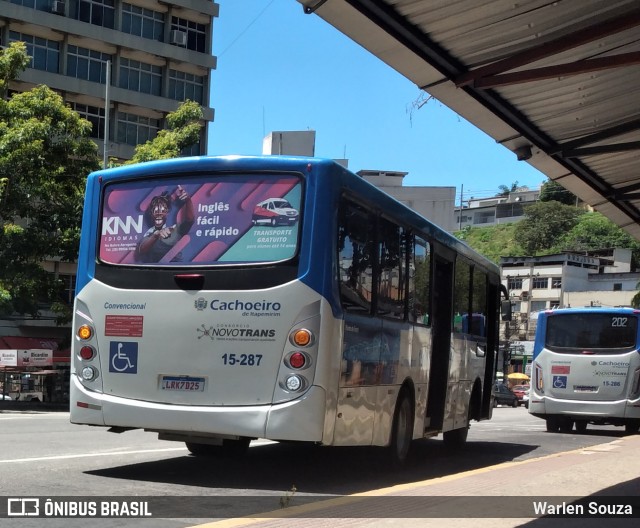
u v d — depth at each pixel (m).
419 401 10.09
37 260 26.22
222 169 7.76
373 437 8.53
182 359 7.56
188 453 9.99
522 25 7.62
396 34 7.60
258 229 7.56
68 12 44.88
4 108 25.20
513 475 8.68
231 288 7.49
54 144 25.50
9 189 24.67
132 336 7.77
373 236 8.48
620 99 9.65
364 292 8.19
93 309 8.00
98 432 12.59
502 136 10.70
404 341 9.41
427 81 8.71
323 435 7.27
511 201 120.00
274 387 7.28
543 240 100.94
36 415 19.75
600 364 18.45
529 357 71.44
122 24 46.94
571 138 11.00
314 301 7.30
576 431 20.08
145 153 31.66
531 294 81.50
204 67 49.66
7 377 31.67
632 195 13.88
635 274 77.88
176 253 7.77
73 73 45.44
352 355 7.83
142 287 7.82
